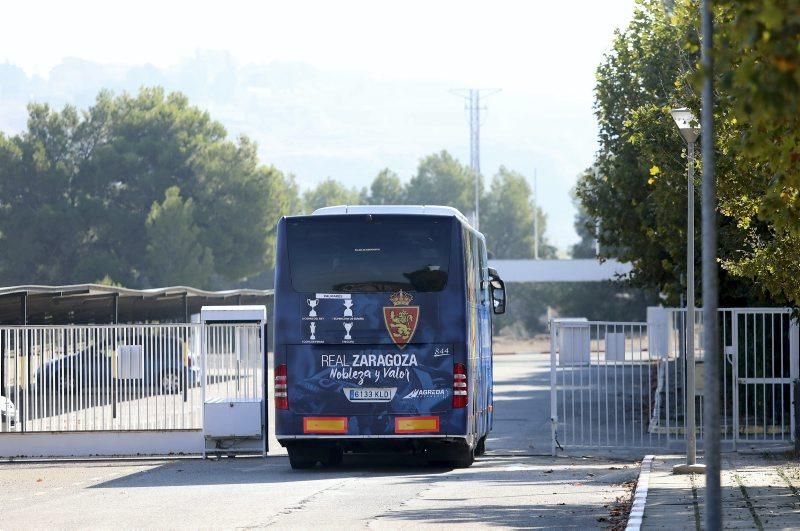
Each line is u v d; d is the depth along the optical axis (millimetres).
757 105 15266
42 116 197625
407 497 37875
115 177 191875
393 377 46125
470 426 46938
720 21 31312
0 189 183875
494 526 30656
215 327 56000
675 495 34906
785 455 50031
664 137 59125
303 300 46406
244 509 34781
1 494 41250
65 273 186500
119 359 56156
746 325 56688
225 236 192375
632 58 71375
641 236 73312
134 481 45031
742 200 37875
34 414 56000
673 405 81312
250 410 55250
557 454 55688
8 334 56562
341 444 46688
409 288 46219
